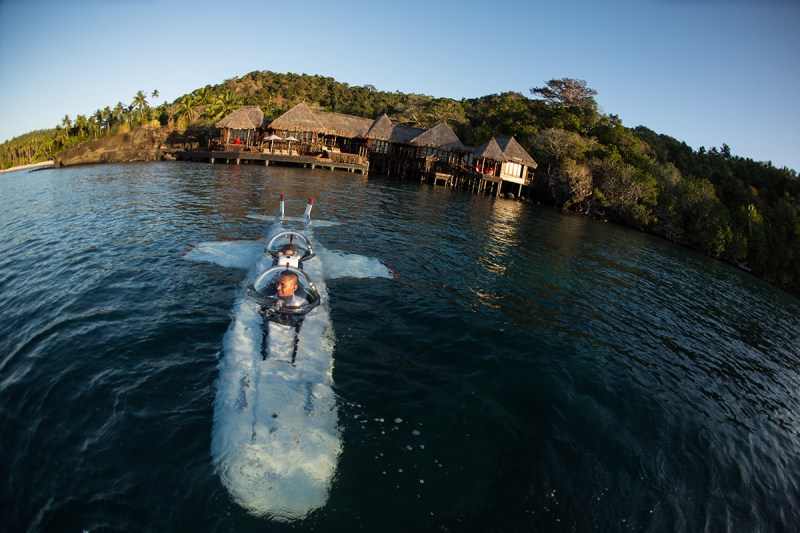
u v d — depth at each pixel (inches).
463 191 1658.5
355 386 256.7
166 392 236.5
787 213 2038.6
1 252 467.8
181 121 2365.9
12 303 345.4
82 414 219.3
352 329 325.1
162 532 164.6
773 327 649.6
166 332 298.5
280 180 1223.5
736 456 263.6
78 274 400.8
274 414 204.5
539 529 182.7
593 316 454.3
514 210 1315.2
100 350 275.1
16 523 164.6
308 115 1776.6
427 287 442.3
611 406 284.2
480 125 2385.6
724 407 326.6
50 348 275.9
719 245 1485.0
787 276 1614.2
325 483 184.7
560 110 2127.2
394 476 198.5
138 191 898.1
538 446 231.6
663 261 1011.3
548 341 361.4
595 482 213.5
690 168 2454.5
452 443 224.5
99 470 187.8
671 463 241.1
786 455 281.0
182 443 201.6
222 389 229.3
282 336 271.0
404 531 174.1
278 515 171.0
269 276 323.9
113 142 1969.7
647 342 419.5
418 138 1791.3
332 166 1694.1
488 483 202.7
